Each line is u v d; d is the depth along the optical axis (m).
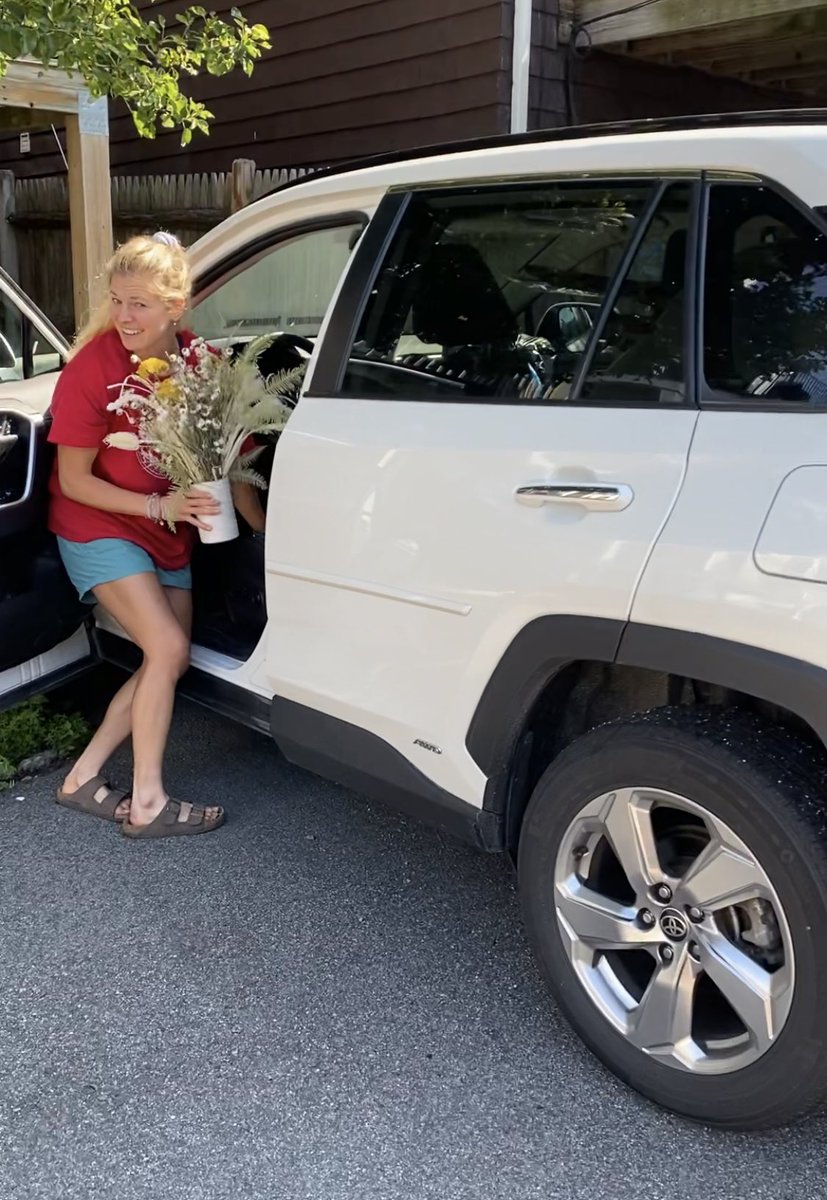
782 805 1.96
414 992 2.67
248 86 9.54
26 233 10.14
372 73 8.54
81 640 3.79
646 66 8.62
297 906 3.02
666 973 2.19
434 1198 2.07
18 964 2.75
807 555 1.88
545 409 2.35
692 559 2.01
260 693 3.19
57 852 3.27
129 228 9.38
